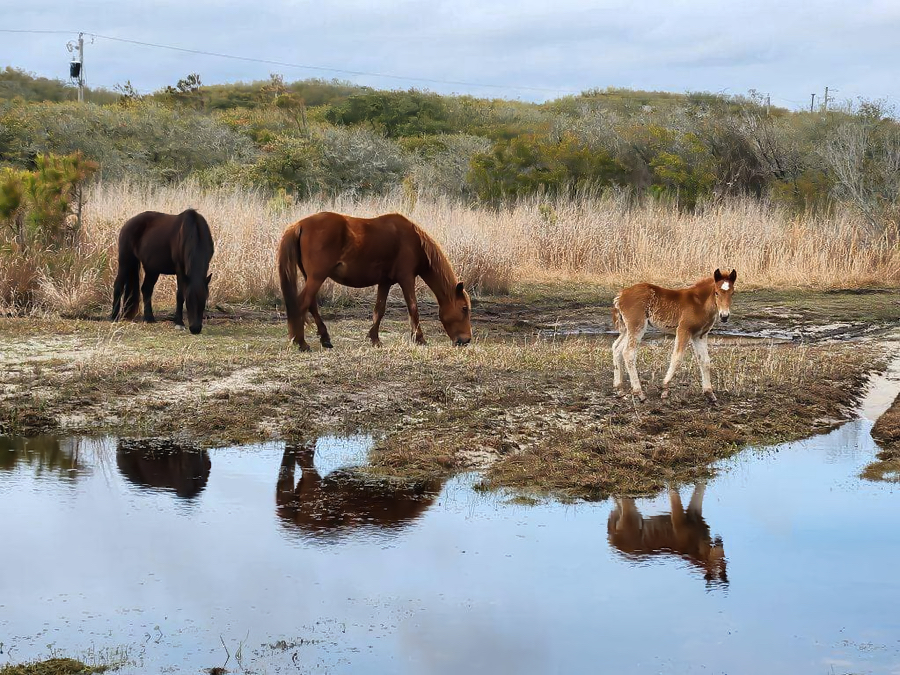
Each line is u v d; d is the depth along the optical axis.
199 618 5.29
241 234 17.44
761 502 7.45
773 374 11.07
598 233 21.03
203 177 29.64
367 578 5.88
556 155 27.88
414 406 9.61
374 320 12.30
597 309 16.95
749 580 6.00
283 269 11.58
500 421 9.23
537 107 61.25
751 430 9.28
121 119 34.34
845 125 27.52
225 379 10.28
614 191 26.27
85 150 30.48
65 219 15.45
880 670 4.89
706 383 10.02
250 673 4.71
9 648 4.89
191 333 12.76
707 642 5.17
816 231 21.53
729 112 31.86
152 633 5.11
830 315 16.45
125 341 12.06
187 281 12.75
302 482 7.64
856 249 21.08
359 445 8.62
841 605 5.65
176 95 48.84
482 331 14.63
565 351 12.24
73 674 4.65
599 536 6.70
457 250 18.27
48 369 10.45
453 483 7.76
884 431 9.38
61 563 5.95
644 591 5.80
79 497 7.15
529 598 5.66
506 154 28.50
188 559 6.07
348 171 30.70
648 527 6.88
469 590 5.75
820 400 10.35
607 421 9.30
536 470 7.94
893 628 5.37
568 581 5.93
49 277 14.38
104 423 8.99
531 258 20.69
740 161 28.50
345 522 6.81
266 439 8.70
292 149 29.91
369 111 50.81
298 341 11.65
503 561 6.21
